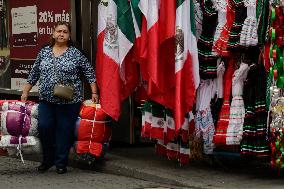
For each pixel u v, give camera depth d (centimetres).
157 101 710
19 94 1005
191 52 696
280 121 654
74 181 723
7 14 1022
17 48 1005
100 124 776
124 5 728
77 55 755
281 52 662
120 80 746
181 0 689
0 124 763
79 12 891
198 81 696
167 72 714
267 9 661
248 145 685
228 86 704
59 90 732
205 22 713
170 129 725
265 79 675
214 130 714
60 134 761
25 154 810
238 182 679
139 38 719
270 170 747
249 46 677
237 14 686
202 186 659
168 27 692
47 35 940
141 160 808
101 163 794
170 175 713
